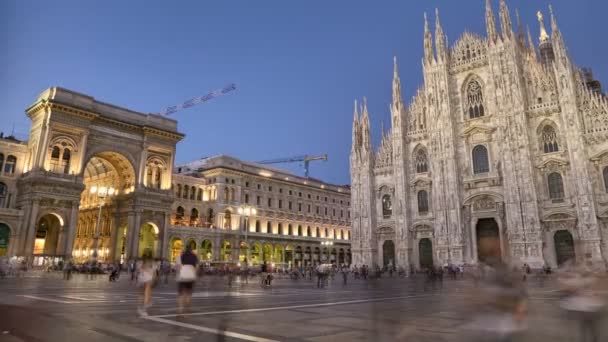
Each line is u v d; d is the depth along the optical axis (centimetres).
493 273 751
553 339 1208
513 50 6112
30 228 6150
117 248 7562
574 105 5478
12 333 1215
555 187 5553
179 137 8231
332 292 3147
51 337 1159
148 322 1458
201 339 1159
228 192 9712
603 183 5212
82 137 6919
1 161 6662
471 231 6084
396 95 7188
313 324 1479
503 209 5850
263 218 10225
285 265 9050
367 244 6962
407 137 7012
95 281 4159
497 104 6125
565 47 5738
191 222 9388
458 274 5612
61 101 6706
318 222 11562
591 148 5353
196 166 10731
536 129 5825
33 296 2389
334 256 11756
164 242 7706
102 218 8188
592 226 5088
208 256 9131
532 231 5478
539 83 5975
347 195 12669
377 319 1544
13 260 5028
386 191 7081
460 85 6656
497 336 710
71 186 6600
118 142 7456
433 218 6431
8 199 6581
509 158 5834
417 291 3275
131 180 7706
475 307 758
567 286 1106
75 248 8706
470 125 6334
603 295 1043
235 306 2072
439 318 1658
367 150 7331
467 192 6222
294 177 11538
